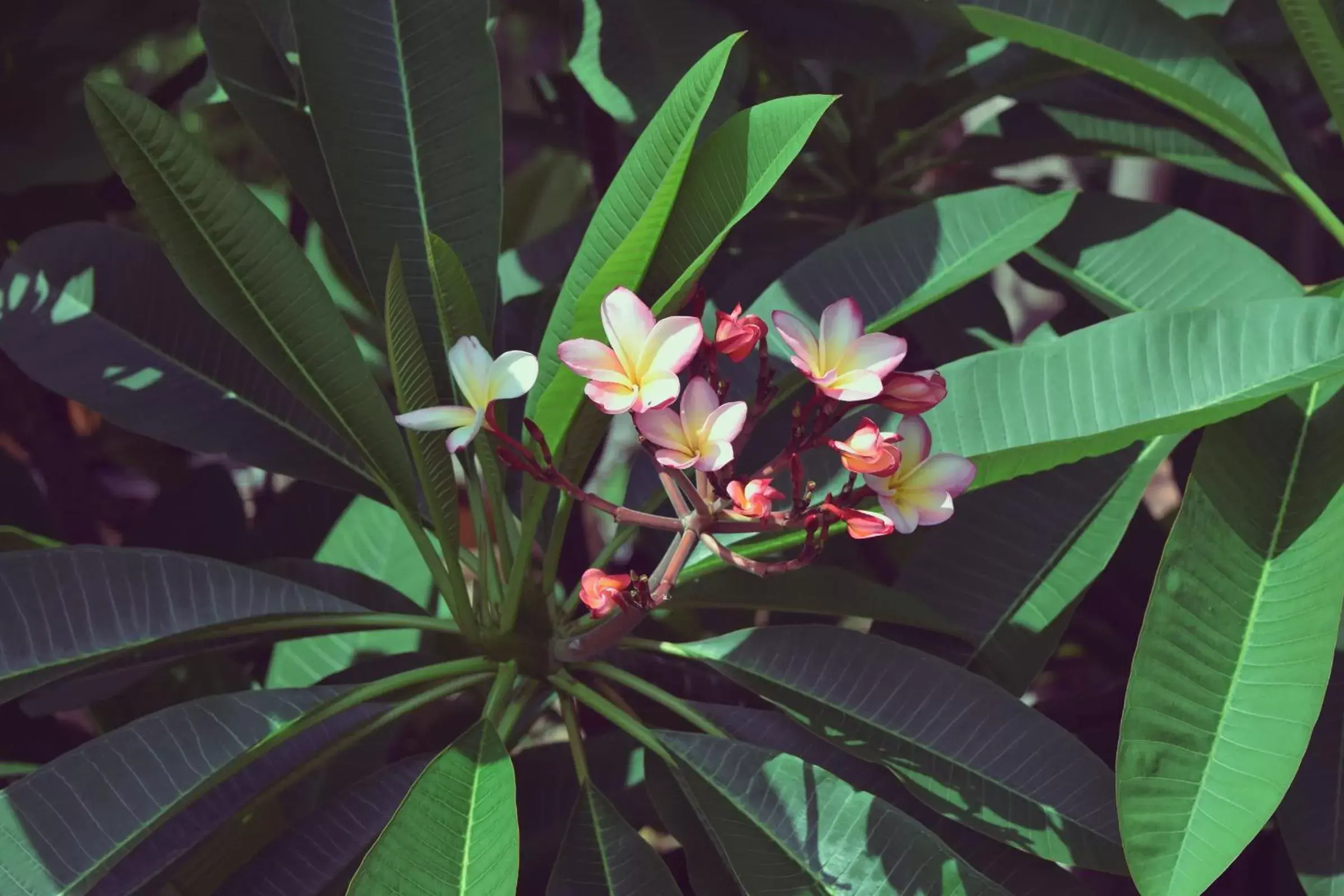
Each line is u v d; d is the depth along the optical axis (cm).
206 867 155
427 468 133
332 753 138
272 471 152
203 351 153
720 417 115
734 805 135
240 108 156
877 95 180
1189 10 170
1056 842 134
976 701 139
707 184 132
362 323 200
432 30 147
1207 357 138
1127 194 222
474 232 147
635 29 155
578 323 131
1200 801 125
